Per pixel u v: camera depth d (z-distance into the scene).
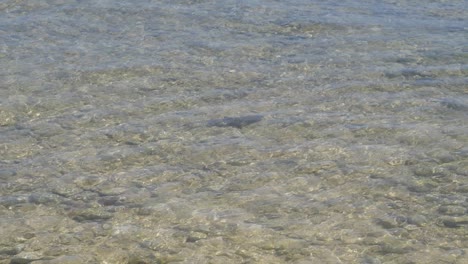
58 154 11.45
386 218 9.67
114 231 9.40
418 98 13.32
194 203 10.08
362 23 17.03
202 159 11.30
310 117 12.62
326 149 11.54
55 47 15.69
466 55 15.20
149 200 10.16
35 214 9.80
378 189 10.40
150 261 8.77
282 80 14.13
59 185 10.55
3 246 9.05
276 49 15.64
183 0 18.70
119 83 14.00
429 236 9.25
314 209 9.90
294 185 10.54
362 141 11.78
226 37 16.30
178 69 14.62
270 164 11.13
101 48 15.66
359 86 13.83
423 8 18.17
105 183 10.62
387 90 13.67
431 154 11.34
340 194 10.29
